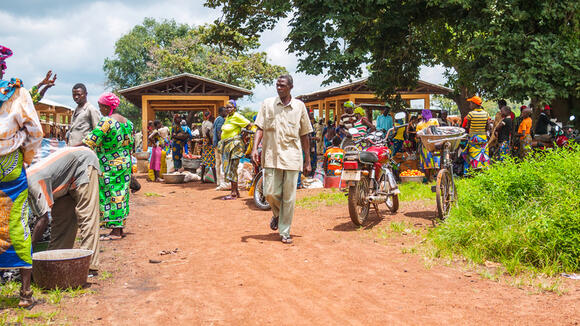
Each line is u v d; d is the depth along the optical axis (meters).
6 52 3.69
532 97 12.96
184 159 14.98
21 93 3.67
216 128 12.32
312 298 4.04
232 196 10.74
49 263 4.13
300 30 13.99
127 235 6.86
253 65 43.94
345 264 5.11
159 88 22.61
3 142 3.50
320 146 23.69
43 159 4.43
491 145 11.22
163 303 3.95
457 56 18.97
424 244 5.82
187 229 7.34
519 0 13.09
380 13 15.45
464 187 7.51
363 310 3.73
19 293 4.00
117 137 6.35
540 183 5.93
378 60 17.45
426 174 11.69
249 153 10.62
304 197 10.16
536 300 3.86
